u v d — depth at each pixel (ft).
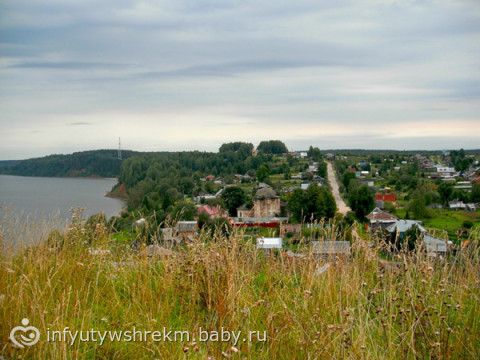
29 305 17.51
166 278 21.24
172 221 26.58
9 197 168.96
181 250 23.00
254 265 23.07
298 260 23.21
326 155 635.25
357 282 19.88
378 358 15.23
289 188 321.11
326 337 15.72
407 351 15.62
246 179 381.40
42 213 25.25
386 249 23.17
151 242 25.98
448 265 21.50
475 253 21.54
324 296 19.71
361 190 184.03
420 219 188.65
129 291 20.58
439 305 18.30
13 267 20.71
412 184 320.29
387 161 510.17
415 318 17.21
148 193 221.25
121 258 23.90
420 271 20.04
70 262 21.86
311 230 25.05
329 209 172.65
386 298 19.27
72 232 24.22
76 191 281.74
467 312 18.72
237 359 15.44
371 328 17.30
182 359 15.30
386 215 140.46
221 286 19.67
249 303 18.78
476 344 16.56
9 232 22.62
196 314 19.13
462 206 226.38
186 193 297.74
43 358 14.75
